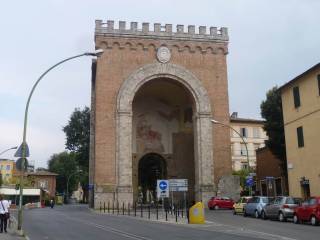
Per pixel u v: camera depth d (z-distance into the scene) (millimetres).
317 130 32750
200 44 49969
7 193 74438
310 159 33750
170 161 55469
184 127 55625
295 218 26328
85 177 107750
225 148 47906
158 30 49219
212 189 46250
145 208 48969
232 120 81000
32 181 94375
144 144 55188
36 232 20844
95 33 47781
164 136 56031
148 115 56094
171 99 55656
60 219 31547
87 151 80562
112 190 44406
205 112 48344
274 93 45656
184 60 49250
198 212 26797
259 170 54219
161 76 48406
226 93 49344
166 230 21438
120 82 47281
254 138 81625
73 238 17703
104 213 40344
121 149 45594
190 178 54562
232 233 19516
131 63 47938
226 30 51031
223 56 50281
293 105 36812
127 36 48375
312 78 33594
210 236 18016
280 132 45250
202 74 49344
